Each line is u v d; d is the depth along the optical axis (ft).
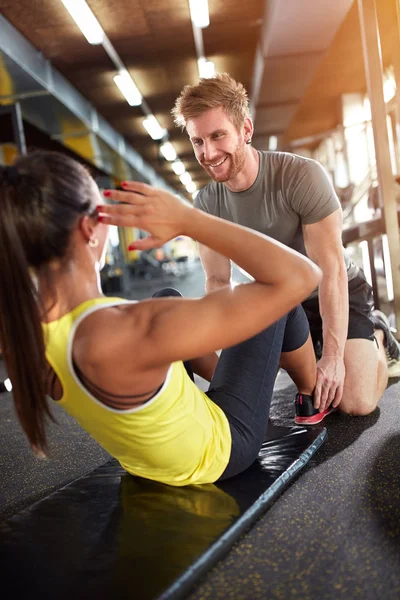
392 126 20.38
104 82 31.73
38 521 4.40
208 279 7.88
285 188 7.06
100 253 3.72
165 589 3.24
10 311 3.38
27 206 3.33
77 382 3.61
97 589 3.34
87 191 3.57
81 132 35.42
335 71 30.04
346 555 3.65
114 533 4.03
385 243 13.62
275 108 35.47
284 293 3.48
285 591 3.29
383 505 4.36
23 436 8.18
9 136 21.03
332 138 41.45
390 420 6.76
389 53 23.72
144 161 56.95
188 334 3.37
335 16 21.26
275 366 5.12
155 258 61.41
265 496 4.42
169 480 4.68
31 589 3.43
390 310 13.70
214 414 4.57
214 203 7.77
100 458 6.68
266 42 24.58
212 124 6.66
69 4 20.30
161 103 37.86
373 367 7.18
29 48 24.35
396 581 3.29
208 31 26.48
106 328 3.44
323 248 6.97
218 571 3.60
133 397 3.73
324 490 4.76
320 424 6.83
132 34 25.91
